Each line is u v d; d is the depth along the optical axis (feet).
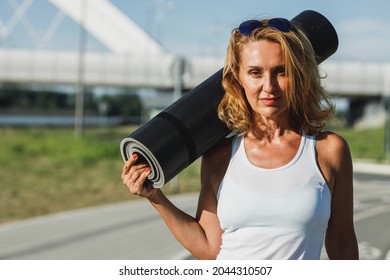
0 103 433.07
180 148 10.03
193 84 259.80
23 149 118.93
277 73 9.61
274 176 9.73
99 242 37.83
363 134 220.84
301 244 9.57
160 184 10.19
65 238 39.27
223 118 10.25
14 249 35.40
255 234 9.68
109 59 278.05
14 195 63.62
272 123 10.05
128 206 57.06
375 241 39.68
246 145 10.16
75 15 286.87
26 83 295.89
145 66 276.41
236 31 10.10
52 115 398.42
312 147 9.92
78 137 148.36
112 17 287.28
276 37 9.54
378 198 68.13
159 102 109.50
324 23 11.22
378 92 267.59
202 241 10.69
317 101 9.92
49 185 73.92
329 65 267.59
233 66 10.05
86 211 53.31
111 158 117.19
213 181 10.46
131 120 377.30
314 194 9.59
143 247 36.14
